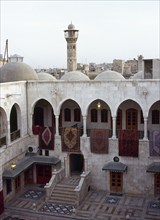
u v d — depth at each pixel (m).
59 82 32.47
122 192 31.75
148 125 33.12
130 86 30.53
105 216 26.84
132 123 33.31
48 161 32.69
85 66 70.19
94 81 31.42
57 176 31.64
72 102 34.88
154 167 29.95
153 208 28.09
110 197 30.77
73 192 30.06
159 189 30.73
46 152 34.03
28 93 33.69
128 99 30.77
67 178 33.31
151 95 30.11
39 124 36.25
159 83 29.75
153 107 32.69
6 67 36.16
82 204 29.20
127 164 31.38
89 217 26.75
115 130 31.67
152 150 30.42
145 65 33.91
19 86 32.12
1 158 28.39
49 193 30.00
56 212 27.77
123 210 27.83
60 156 33.47
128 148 31.11
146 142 30.58
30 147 33.84
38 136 34.03
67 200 29.52
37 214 27.58
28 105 33.88
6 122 29.77
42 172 34.09
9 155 30.03
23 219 26.78
